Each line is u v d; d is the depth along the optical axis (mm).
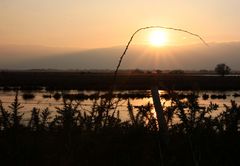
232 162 4141
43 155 3762
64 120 3879
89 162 3883
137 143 4117
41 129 3977
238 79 125875
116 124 4219
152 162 3979
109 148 4039
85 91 70688
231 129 4336
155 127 4219
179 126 4379
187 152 4113
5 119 3891
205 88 90312
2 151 3732
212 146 4207
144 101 30250
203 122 4285
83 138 3904
